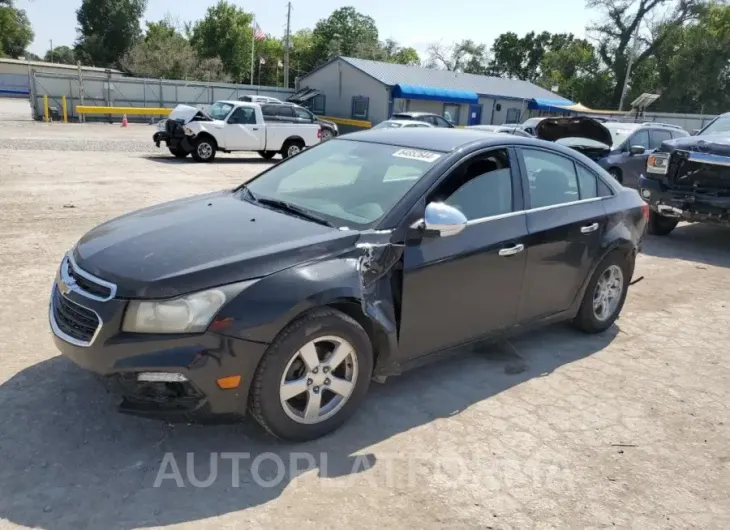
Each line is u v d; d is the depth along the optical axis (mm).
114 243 3244
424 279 3512
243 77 66938
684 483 3117
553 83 61000
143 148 19234
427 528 2658
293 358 3014
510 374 4250
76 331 2967
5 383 3619
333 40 72562
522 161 4223
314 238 3234
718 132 9203
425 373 4184
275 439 3236
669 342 5031
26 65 60719
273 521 2641
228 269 2924
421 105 35469
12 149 15859
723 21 49094
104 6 66688
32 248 6547
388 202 3568
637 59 52875
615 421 3693
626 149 11688
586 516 2809
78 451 3033
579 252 4508
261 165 17156
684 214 8180
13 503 2639
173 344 2781
